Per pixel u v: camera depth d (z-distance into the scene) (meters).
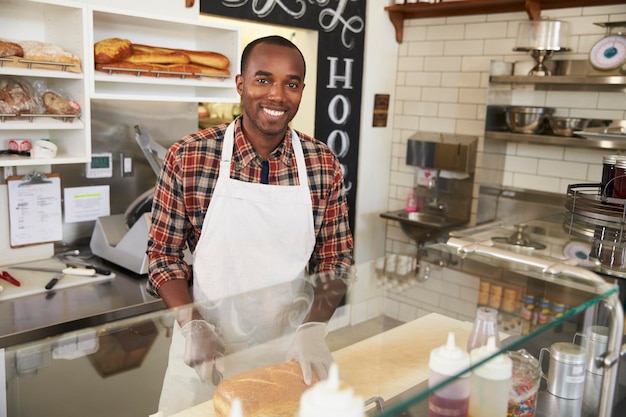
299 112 4.16
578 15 3.67
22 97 2.51
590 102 3.65
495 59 4.07
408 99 4.59
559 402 1.34
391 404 0.99
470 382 1.04
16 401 1.14
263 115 1.70
